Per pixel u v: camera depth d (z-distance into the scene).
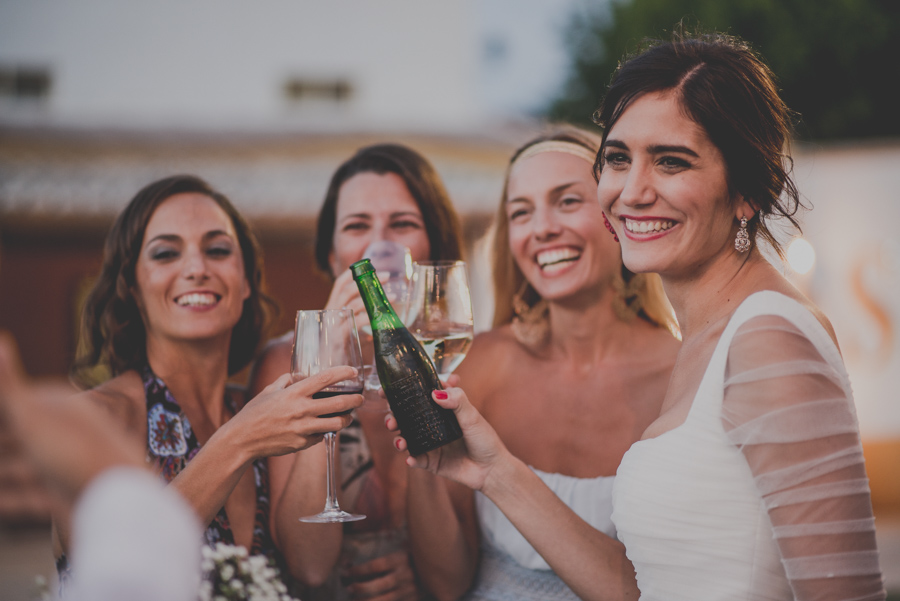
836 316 9.02
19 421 0.87
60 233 9.06
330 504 1.86
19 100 13.06
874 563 1.45
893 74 14.96
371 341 2.16
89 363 2.29
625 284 2.50
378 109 13.56
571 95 18.08
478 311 8.67
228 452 1.72
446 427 1.83
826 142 15.09
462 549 2.35
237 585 1.53
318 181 9.82
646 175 1.69
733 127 1.64
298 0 13.50
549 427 2.48
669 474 1.61
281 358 2.50
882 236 9.05
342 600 2.37
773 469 1.47
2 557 6.78
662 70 1.69
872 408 9.02
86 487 0.89
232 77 13.39
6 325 9.13
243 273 2.30
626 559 1.92
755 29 14.52
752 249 1.75
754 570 1.54
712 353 1.66
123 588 0.82
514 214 2.48
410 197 2.76
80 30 13.12
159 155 10.28
